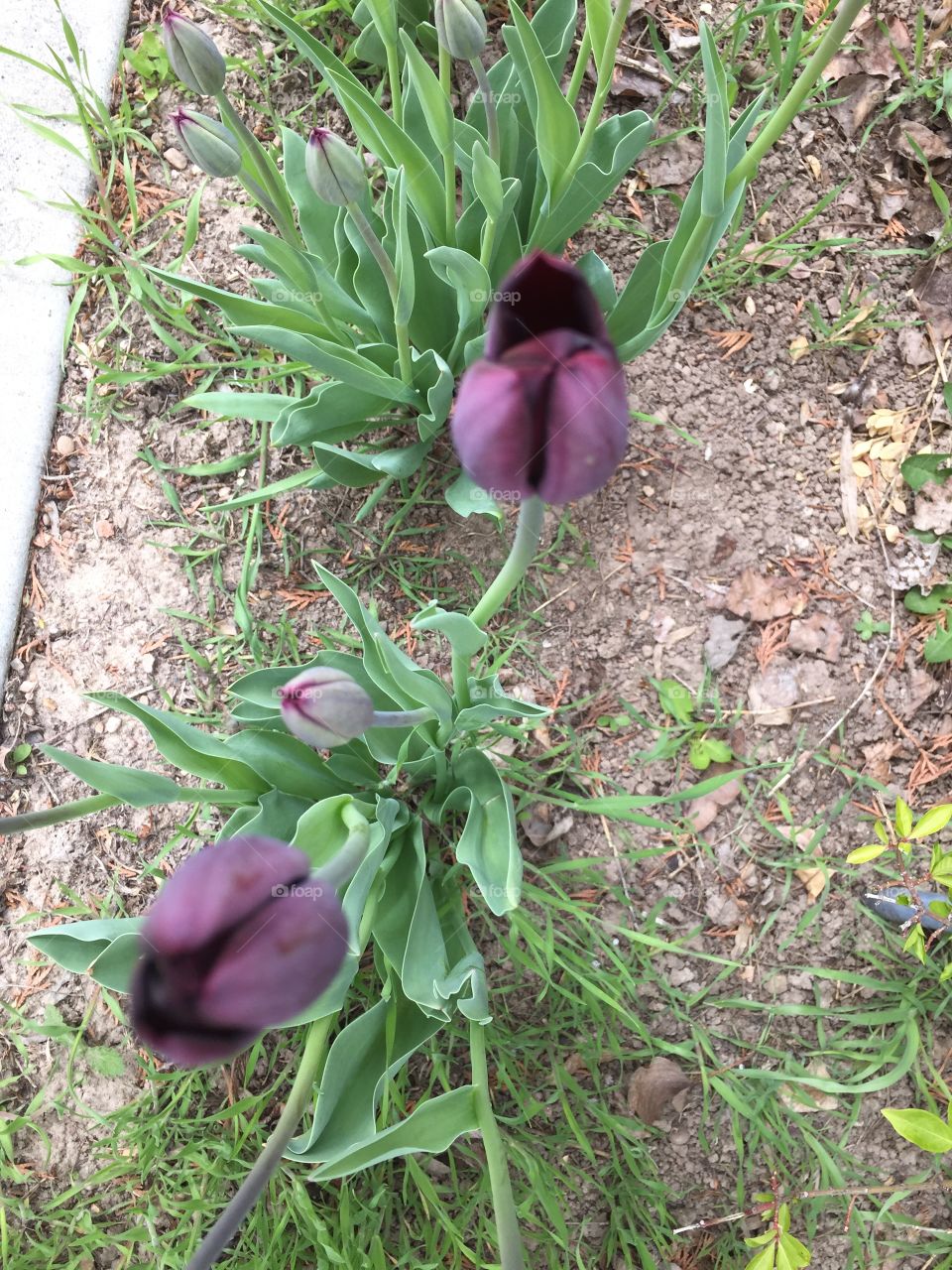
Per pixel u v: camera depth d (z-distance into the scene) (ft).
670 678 1.81
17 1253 1.76
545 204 1.51
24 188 2.01
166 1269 1.74
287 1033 1.74
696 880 1.77
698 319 1.89
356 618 1.31
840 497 1.86
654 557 1.84
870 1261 1.70
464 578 1.84
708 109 1.11
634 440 1.86
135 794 1.27
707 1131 1.72
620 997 1.71
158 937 0.84
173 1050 0.88
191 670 1.87
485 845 1.38
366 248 1.57
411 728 1.52
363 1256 1.61
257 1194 1.06
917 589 1.83
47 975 1.85
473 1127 1.25
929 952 1.73
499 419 0.79
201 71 1.21
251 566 1.87
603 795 1.77
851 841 1.78
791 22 1.97
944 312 1.91
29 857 1.88
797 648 1.82
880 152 1.97
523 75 1.48
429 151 1.61
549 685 1.80
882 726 1.81
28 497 1.95
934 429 1.88
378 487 1.80
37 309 1.98
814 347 1.90
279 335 1.37
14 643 1.93
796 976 1.75
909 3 1.99
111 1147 1.77
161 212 1.99
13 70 2.03
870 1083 1.66
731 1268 1.70
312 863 1.24
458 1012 1.68
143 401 1.96
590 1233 1.71
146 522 1.93
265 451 1.89
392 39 1.49
